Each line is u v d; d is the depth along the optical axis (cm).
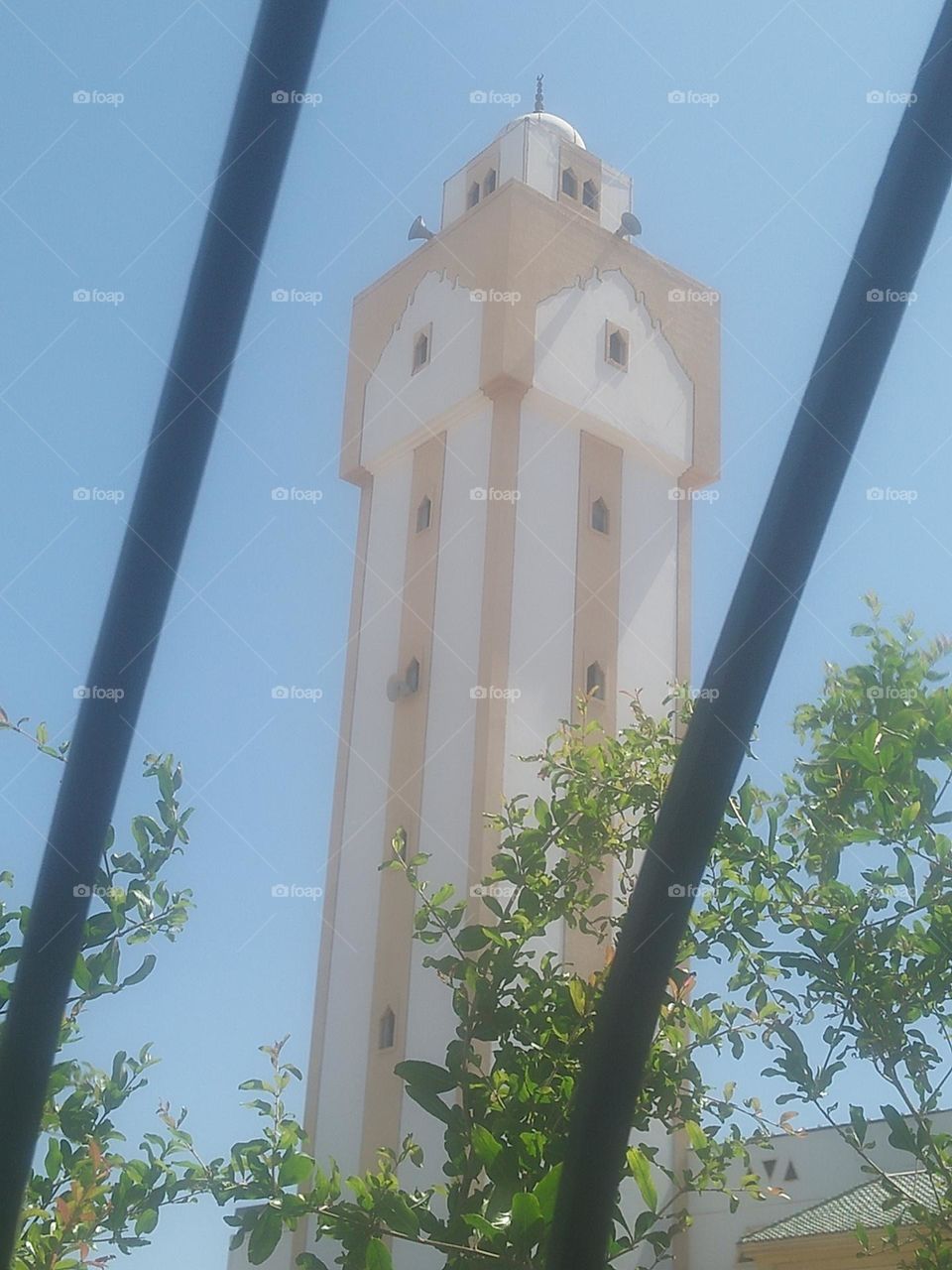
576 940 2744
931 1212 958
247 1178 950
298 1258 967
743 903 1066
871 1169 979
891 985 992
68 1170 914
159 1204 930
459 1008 1073
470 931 1107
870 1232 2161
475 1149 930
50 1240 862
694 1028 1073
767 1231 2408
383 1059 2903
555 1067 1041
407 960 2950
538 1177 958
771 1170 2891
